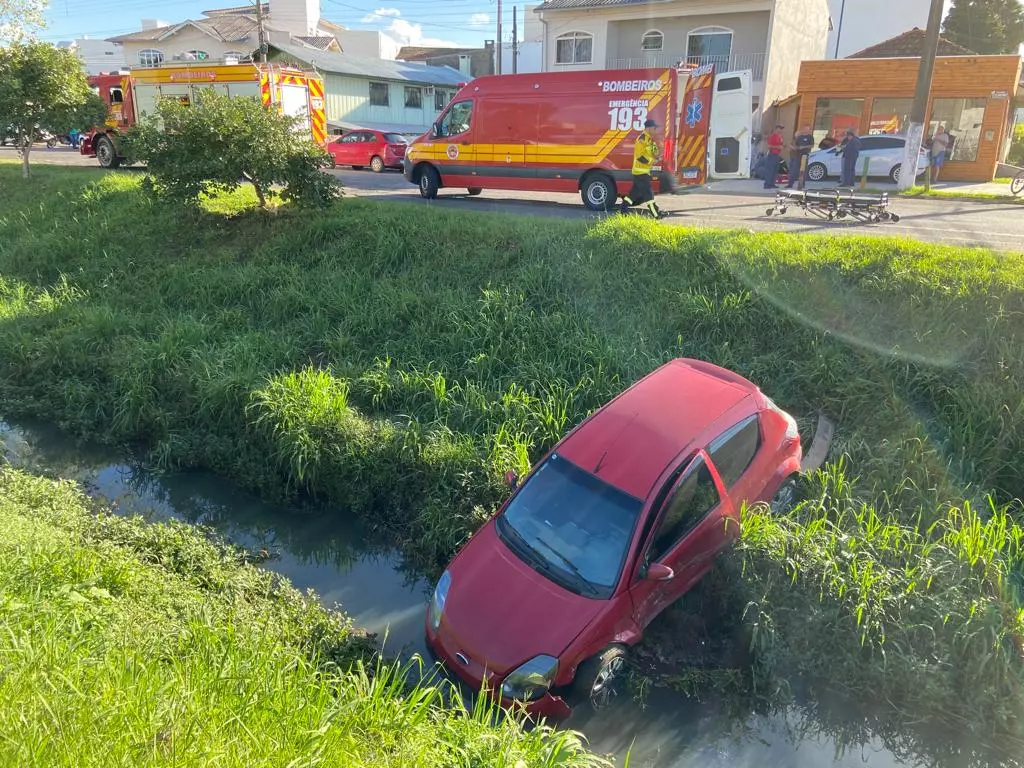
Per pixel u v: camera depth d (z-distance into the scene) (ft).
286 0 171.63
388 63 144.87
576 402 27.81
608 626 16.93
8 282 46.06
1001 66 72.84
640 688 17.62
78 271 46.34
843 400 26.32
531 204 56.24
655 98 48.21
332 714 11.68
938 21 62.34
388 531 25.11
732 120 57.93
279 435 27.73
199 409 30.68
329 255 42.57
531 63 172.96
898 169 72.28
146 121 46.57
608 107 49.88
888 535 19.44
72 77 61.52
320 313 37.24
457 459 25.18
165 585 18.35
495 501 23.80
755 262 33.04
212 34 145.38
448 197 61.05
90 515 23.36
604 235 37.65
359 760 11.18
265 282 41.24
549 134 52.39
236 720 11.19
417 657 15.38
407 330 35.09
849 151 65.41
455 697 16.22
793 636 17.57
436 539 23.25
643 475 18.29
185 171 44.29
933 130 78.43
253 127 44.50
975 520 19.26
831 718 17.01
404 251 41.22
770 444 21.09
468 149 56.13
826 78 81.71
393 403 30.04
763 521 19.54
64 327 38.09
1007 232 42.06
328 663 16.07
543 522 18.92
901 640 16.78
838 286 30.73
